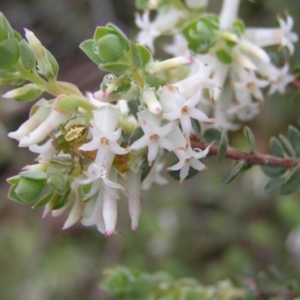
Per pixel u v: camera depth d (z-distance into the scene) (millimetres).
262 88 265
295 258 503
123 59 198
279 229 532
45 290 529
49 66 199
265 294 256
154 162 212
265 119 471
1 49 193
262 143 473
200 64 207
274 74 250
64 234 556
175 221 554
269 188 229
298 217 480
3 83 198
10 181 200
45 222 546
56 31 589
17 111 511
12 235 546
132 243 534
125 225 528
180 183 205
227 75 252
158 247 540
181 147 199
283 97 262
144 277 261
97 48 196
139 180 209
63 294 532
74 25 584
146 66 201
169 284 262
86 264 542
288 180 225
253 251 530
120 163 205
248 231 534
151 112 198
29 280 529
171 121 199
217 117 255
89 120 202
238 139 467
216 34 245
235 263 518
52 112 196
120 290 260
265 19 490
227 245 542
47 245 546
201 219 555
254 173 487
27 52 196
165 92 199
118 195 203
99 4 522
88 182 199
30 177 197
